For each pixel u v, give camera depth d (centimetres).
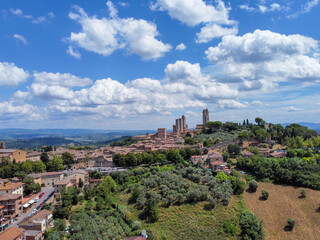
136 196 15312
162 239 11800
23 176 16425
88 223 12312
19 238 9838
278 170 16662
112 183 17025
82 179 17912
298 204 13900
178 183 16125
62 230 11675
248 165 18512
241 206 13900
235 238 11694
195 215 13300
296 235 11794
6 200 12475
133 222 12975
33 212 13275
